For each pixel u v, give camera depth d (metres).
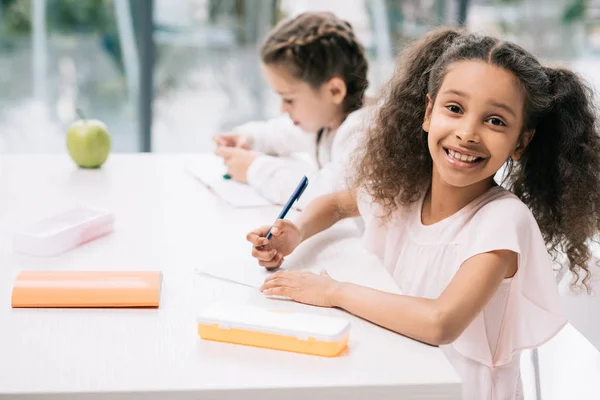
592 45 3.21
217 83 3.13
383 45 3.21
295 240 1.15
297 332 0.82
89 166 1.62
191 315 0.92
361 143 1.32
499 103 1.04
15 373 0.78
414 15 3.20
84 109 3.12
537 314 1.08
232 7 3.08
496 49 1.06
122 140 3.12
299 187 1.17
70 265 1.07
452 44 1.14
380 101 1.31
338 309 0.95
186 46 3.07
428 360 0.82
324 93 1.64
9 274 1.03
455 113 1.07
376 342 0.86
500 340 1.11
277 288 0.98
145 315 0.92
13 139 3.11
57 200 1.39
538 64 1.09
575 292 1.36
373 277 1.05
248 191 1.48
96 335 0.87
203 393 0.76
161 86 3.08
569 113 1.14
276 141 1.78
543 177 1.20
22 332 0.87
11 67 3.07
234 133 1.80
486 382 1.10
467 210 1.13
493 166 1.07
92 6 3.04
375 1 3.18
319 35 1.62
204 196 1.45
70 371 0.78
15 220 1.27
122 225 1.26
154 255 1.12
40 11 3.04
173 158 1.75
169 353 0.83
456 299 0.92
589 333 1.34
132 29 3.04
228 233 1.23
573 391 1.48
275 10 3.12
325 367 0.80
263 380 0.77
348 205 1.30
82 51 3.08
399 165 1.24
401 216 1.24
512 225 1.03
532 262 1.07
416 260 1.18
